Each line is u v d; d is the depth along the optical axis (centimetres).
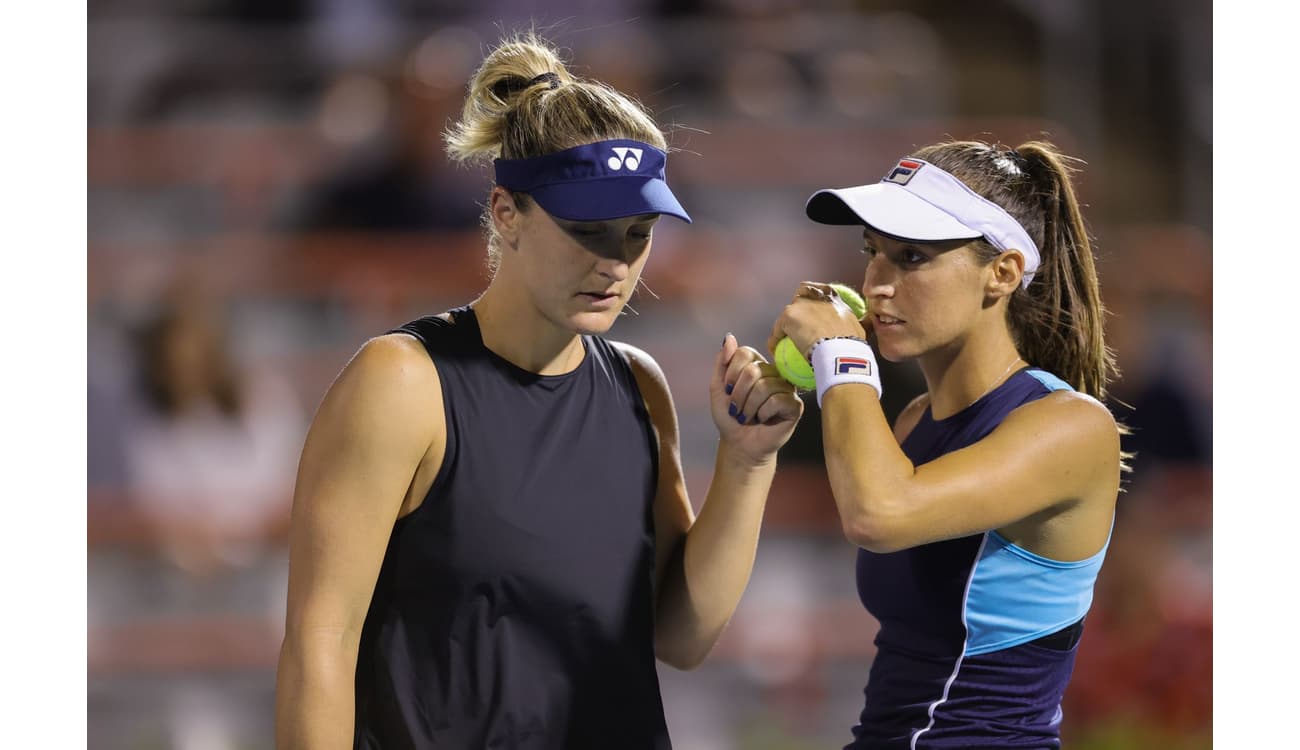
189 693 2238
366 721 914
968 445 945
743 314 2628
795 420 977
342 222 2573
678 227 2656
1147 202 3238
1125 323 2705
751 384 976
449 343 922
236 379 2338
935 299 934
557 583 916
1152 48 3297
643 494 970
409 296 2547
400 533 909
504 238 916
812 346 953
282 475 2372
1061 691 969
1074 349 996
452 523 901
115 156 2734
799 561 2402
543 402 937
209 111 2920
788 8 3061
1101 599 2153
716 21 2925
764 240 2684
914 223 920
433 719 904
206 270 2450
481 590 905
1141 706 2084
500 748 908
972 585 926
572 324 901
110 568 2258
